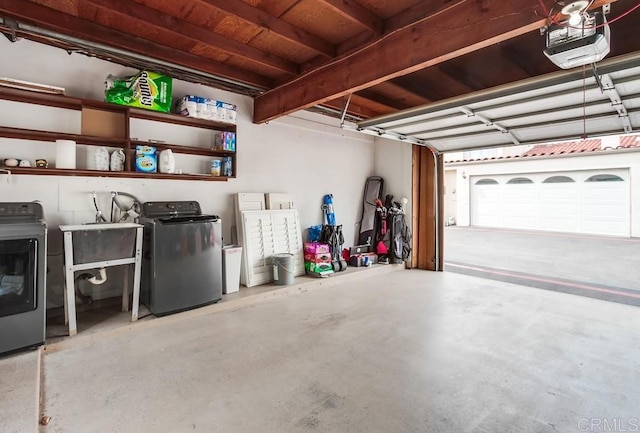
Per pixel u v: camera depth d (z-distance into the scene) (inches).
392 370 92.3
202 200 159.0
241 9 98.1
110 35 115.9
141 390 81.0
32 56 115.4
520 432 67.9
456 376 89.4
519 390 83.1
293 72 141.1
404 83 159.6
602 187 377.1
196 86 154.5
